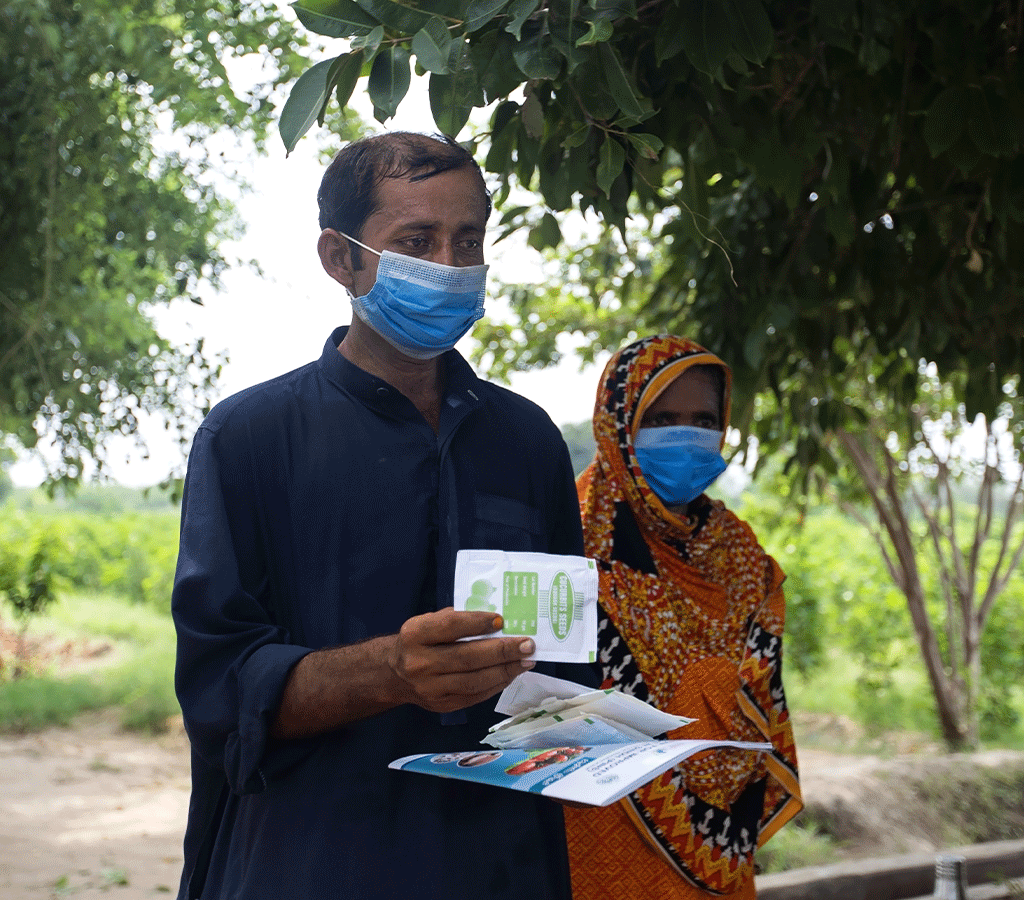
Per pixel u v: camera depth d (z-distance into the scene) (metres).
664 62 2.50
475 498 1.74
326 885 1.48
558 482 1.93
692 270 3.91
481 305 1.76
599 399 2.64
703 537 2.65
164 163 5.52
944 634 9.80
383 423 1.69
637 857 2.28
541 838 1.67
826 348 4.00
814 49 2.72
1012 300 3.49
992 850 5.03
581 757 1.49
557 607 1.44
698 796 2.37
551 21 1.89
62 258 5.56
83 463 6.46
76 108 4.96
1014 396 5.95
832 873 4.56
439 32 1.72
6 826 6.50
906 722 9.50
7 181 5.06
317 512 1.63
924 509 8.87
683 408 2.60
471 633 1.31
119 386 6.35
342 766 1.54
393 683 1.37
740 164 3.63
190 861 1.66
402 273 1.69
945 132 2.47
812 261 3.43
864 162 3.21
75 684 11.08
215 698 1.48
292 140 1.75
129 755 8.86
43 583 12.74
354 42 1.79
